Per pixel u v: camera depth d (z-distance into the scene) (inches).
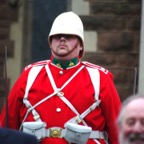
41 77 582.9
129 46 808.9
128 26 808.9
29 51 856.3
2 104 831.1
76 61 587.2
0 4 844.0
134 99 420.2
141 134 414.3
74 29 584.1
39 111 573.3
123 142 417.4
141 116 414.9
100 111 578.9
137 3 807.1
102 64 810.2
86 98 573.6
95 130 576.1
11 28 845.2
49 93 574.9
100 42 810.2
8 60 847.1
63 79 580.4
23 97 580.1
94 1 810.2
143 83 774.5
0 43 845.2
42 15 857.5
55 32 583.5
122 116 418.9
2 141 427.8
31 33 856.3
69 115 570.3
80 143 568.1
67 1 855.7
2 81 832.3
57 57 585.3
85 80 581.6
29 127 570.3
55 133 568.4
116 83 808.9
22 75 589.0
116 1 808.3
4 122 587.8
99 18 809.5
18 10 845.8
